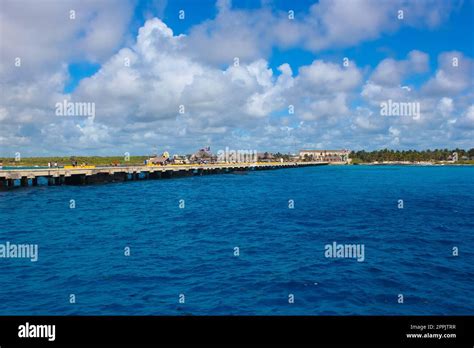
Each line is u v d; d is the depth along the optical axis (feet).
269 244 81.05
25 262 66.33
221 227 101.30
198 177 373.81
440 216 119.85
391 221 110.01
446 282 55.88
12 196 175.01
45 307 46.85
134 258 69.36
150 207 142.61
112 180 266.98
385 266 64.18
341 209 136.67
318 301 48.93
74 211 130.52
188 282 56.34
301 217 118.11
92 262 66.49
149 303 48.29
